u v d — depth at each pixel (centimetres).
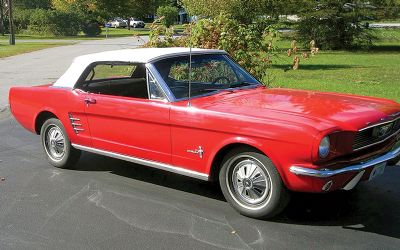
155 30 1066
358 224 453
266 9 2161
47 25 5206
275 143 426
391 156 457
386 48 3195
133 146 546
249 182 462
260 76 980
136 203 521
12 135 871
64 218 486
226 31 990
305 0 3073
